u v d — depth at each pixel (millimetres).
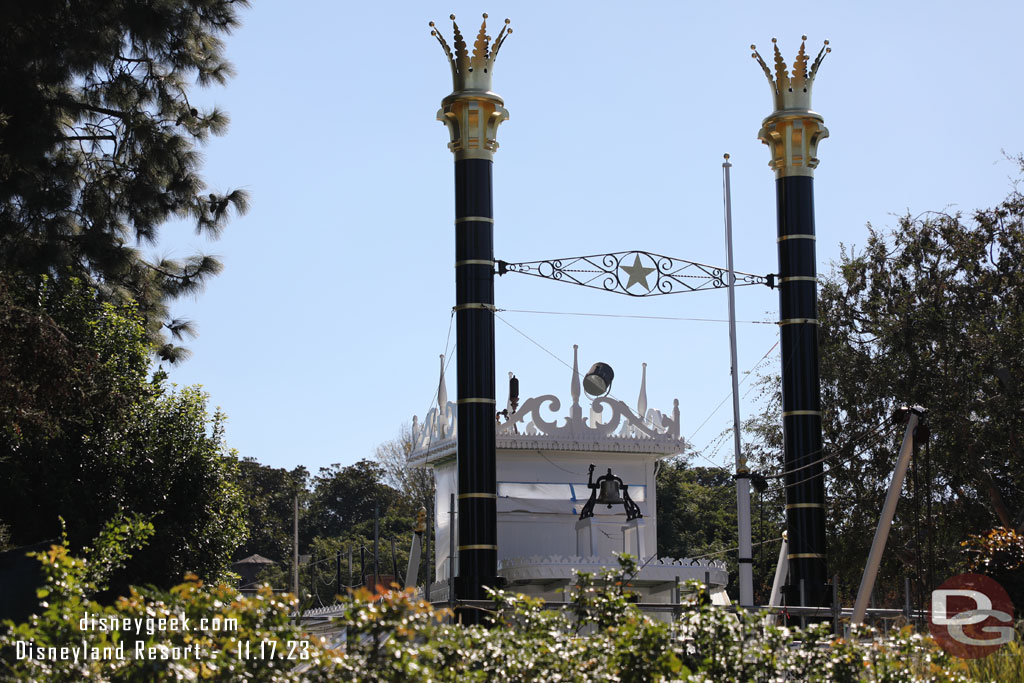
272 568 108375
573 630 18469
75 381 33281
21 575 20000
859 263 55375
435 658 14875
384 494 123062
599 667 16828
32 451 36688
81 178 45375
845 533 54812
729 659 16922
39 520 36625
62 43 41344
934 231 54188
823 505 35312
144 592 14227
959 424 50188
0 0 38188
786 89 37531
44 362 32000
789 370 36188
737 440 35438
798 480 35312
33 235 41719
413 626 14281
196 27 46031
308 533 120750
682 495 82500
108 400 37469
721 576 35594
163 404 40594
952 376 51312
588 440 40219
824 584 34531
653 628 16641
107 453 37781
